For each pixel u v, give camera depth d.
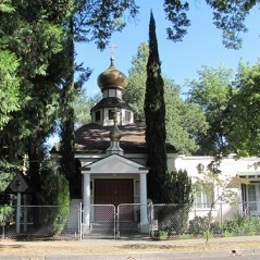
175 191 22.02
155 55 26.30
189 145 48.94
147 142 25.56
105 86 33.41
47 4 16.39
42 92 17.78
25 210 21.72
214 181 25.25
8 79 11.58
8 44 13.37
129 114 32.94
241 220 22.48
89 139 29.08
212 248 15.49
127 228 23.89
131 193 26.42
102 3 26.59
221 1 20.73
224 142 23.31
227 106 21.77
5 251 14.64
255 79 19.55
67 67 18.95
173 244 17.08
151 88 25.88
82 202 23.80
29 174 24.97
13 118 14.66
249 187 29.72
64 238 20.12
